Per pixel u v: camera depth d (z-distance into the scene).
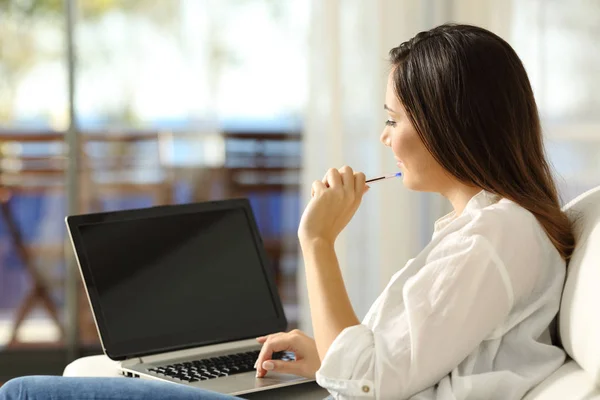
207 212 2.31
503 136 1.71
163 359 2.14
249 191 4.83
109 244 2.15
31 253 4.83
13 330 4.86
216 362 2.11
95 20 4.71
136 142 4.77
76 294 4.86
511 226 1.64
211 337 2.20
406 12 4.53
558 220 1.72
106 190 4.79
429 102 1.72
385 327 1.68
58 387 1.45
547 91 4.56
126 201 4.80
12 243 4.81
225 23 4.75
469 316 1.59
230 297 2.26
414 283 1.62
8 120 4.73
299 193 4.83
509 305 1.63
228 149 4.80
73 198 4.78
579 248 1.69
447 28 1.79
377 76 4.57
